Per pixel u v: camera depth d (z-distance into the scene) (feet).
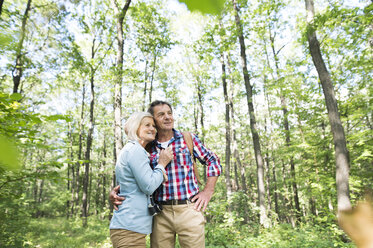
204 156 7.36
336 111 21.08
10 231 16.62
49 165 10.23
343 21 20.31
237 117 74.69
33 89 29.78
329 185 28.66
